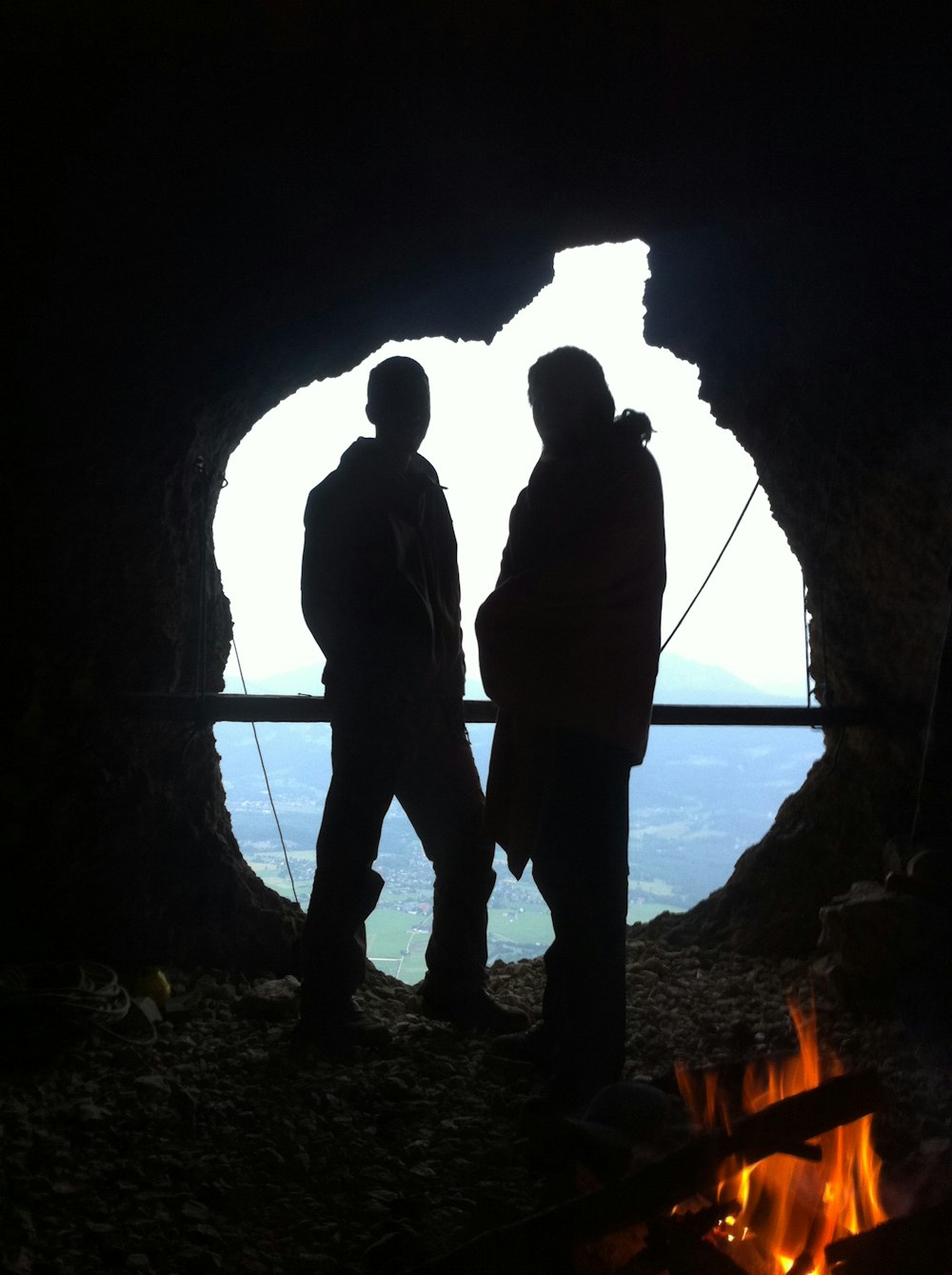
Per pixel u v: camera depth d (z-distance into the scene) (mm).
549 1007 3188
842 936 3684
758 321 4859
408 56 3193
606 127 3562
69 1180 2457
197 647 4301
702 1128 2289
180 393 3998
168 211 3609
